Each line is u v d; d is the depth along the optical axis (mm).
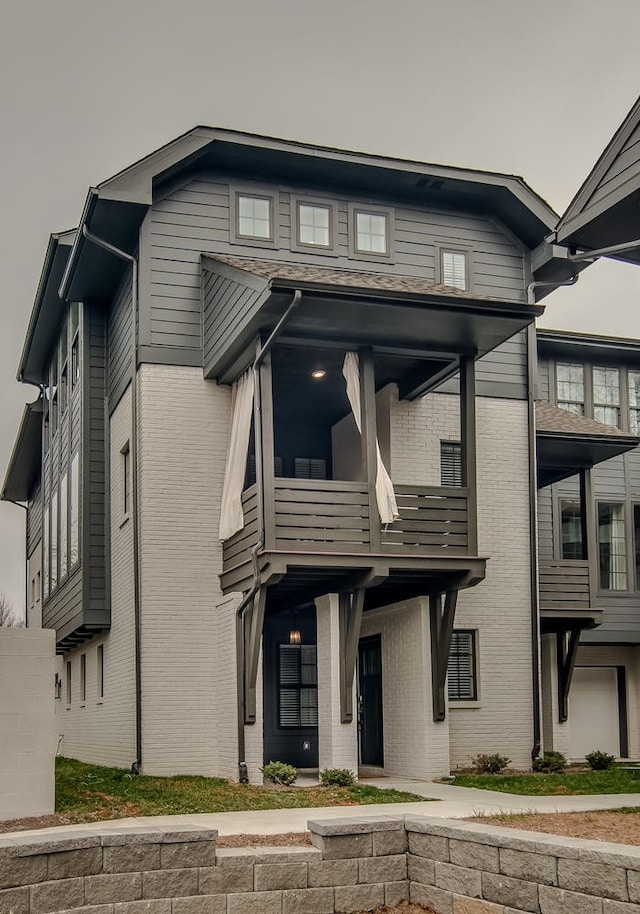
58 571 22125
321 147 16594
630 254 11914
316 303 13102
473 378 14656
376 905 8258
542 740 17734
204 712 15359
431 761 14766
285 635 17422
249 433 15102
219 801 11938
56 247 18828
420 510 14266
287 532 13555
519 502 17469
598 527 20766
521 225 17969
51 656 10711
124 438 17016
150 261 16125
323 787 13414
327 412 17641
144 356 15836
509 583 17172
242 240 16609
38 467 29547
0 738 10273
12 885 7145
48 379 25359
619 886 6383
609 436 17922
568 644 18281
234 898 7906
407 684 15492
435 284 16078
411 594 15516
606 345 20750
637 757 20594
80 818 10414
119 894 7578
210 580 15648
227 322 14789
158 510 15555
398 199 17656
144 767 15031
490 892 7445
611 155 11039
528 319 13867
